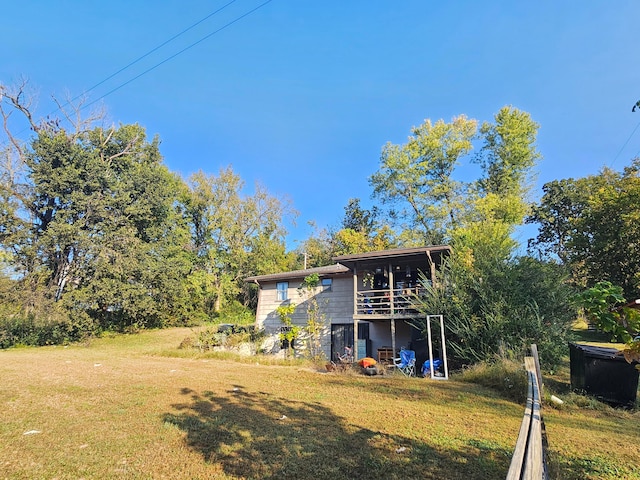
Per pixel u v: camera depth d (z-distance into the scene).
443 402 8.98
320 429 6.57
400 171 36.38
